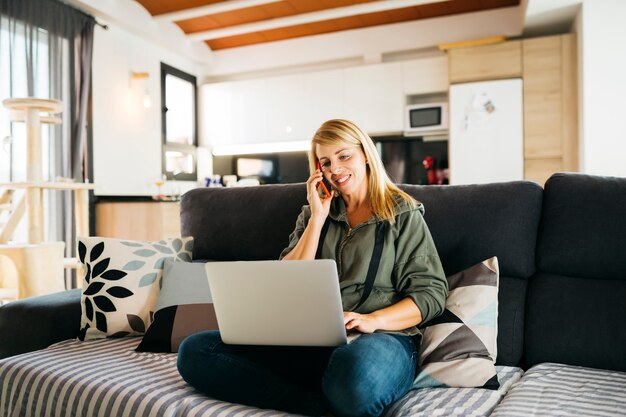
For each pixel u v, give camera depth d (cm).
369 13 489
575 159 423
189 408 114
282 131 549
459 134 456
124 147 470
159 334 157
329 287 111
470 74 455
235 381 118
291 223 191
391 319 129
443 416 107
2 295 261
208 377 120
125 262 177
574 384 120
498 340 147
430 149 513
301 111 540
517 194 159
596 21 391
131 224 425
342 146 156
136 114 486
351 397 108
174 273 175
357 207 161
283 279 114
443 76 481
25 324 165
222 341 126
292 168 578
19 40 360
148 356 151
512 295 152
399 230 148
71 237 398
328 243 158
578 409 104
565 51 425
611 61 388
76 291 188
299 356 125
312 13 473
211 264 119
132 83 479
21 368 138
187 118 571
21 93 360
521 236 155
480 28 479
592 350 137
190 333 157
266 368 122
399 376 118
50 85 382
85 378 129
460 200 165
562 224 151
